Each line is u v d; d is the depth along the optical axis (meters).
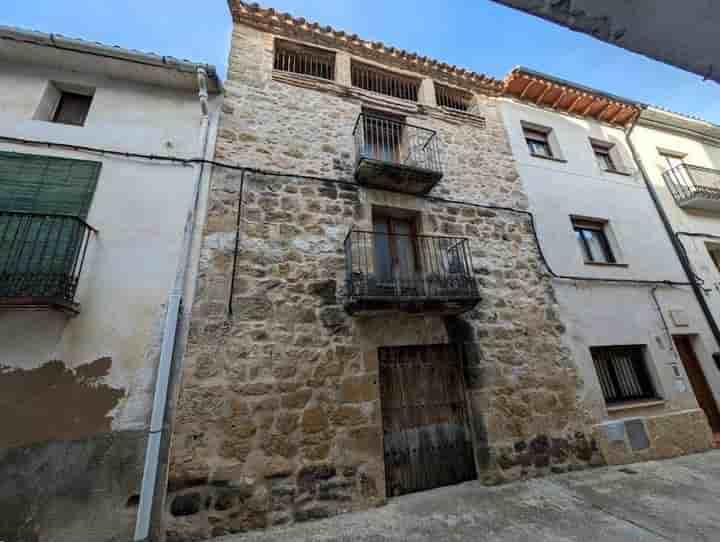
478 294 4.01
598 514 2.88
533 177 5.71
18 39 3.70
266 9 4.92
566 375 4.39
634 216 6.09
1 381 2.69
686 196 6.50
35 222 3.08
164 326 3.17
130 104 4.06
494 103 6.28
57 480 2.58
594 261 5.36
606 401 4.57
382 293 3.86
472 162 5.42
